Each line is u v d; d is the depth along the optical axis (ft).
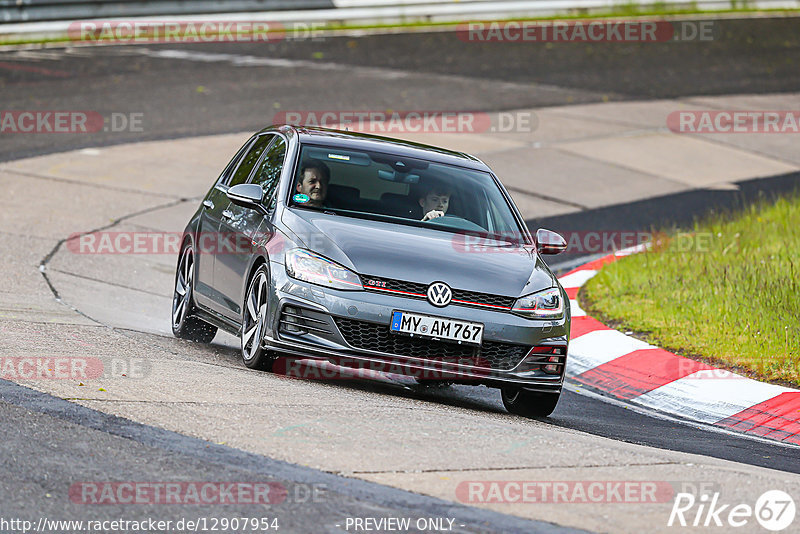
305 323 82.23
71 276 128.57
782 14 429.79
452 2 378.94
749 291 124.57
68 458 57.72
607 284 138.82
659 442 82.33
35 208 162.81
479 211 95.25
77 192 175.94
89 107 234.58
